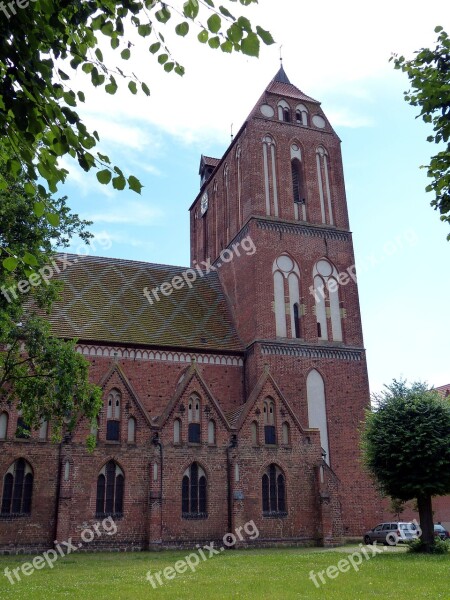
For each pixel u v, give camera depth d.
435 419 31.81
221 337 44.53
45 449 32.91
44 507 32.09
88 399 27.72
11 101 7.54
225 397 41.97
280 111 49.53
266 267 44.34
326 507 36.56
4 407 32.78
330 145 50.16
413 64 12.78
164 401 40.12
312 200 47.81
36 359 27.31
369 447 33.47
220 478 35.88
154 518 33.31
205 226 56.44
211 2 7.00
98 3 8.04
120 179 8.10
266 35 7.21
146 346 40.97
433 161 12.72
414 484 31.38
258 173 46.69
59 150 7.97
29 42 7.63
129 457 34.41
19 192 25.05
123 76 8.27
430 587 18.14
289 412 38.41
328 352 43.62
